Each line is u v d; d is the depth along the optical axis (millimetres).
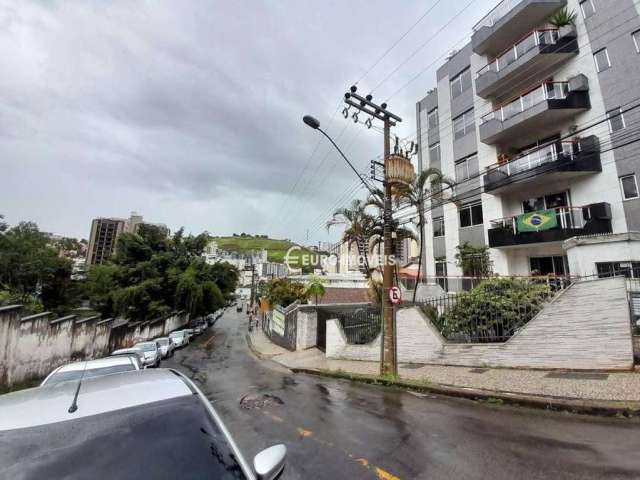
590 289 7496
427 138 24562
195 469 1957
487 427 5246
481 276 16938
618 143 13703
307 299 26766
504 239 16656
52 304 32969
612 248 10750
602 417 5227
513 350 8555
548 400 5914
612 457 3918
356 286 29094
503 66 17766
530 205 17125
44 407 2229
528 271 16844
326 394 8695
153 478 1858
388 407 6910
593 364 7219
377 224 17891
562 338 7758
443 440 4840
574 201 15211
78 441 1983
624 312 6996
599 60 14555
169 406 2354
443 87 23141
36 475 1782
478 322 9977
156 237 38031
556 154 14828
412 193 15891
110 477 1829
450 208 21609
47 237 37156
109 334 21500
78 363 6691
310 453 4719
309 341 19469
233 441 2273
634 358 6953
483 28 18906
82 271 38281
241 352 22328
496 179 17266
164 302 34500
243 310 90750
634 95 13312
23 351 12250
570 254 11992
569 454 4078
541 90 15508
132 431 2100
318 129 10047
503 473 3750
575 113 15281
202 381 11906
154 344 16812
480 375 8266
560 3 15938
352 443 4984
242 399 8594
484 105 19750
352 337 15188
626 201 13320
